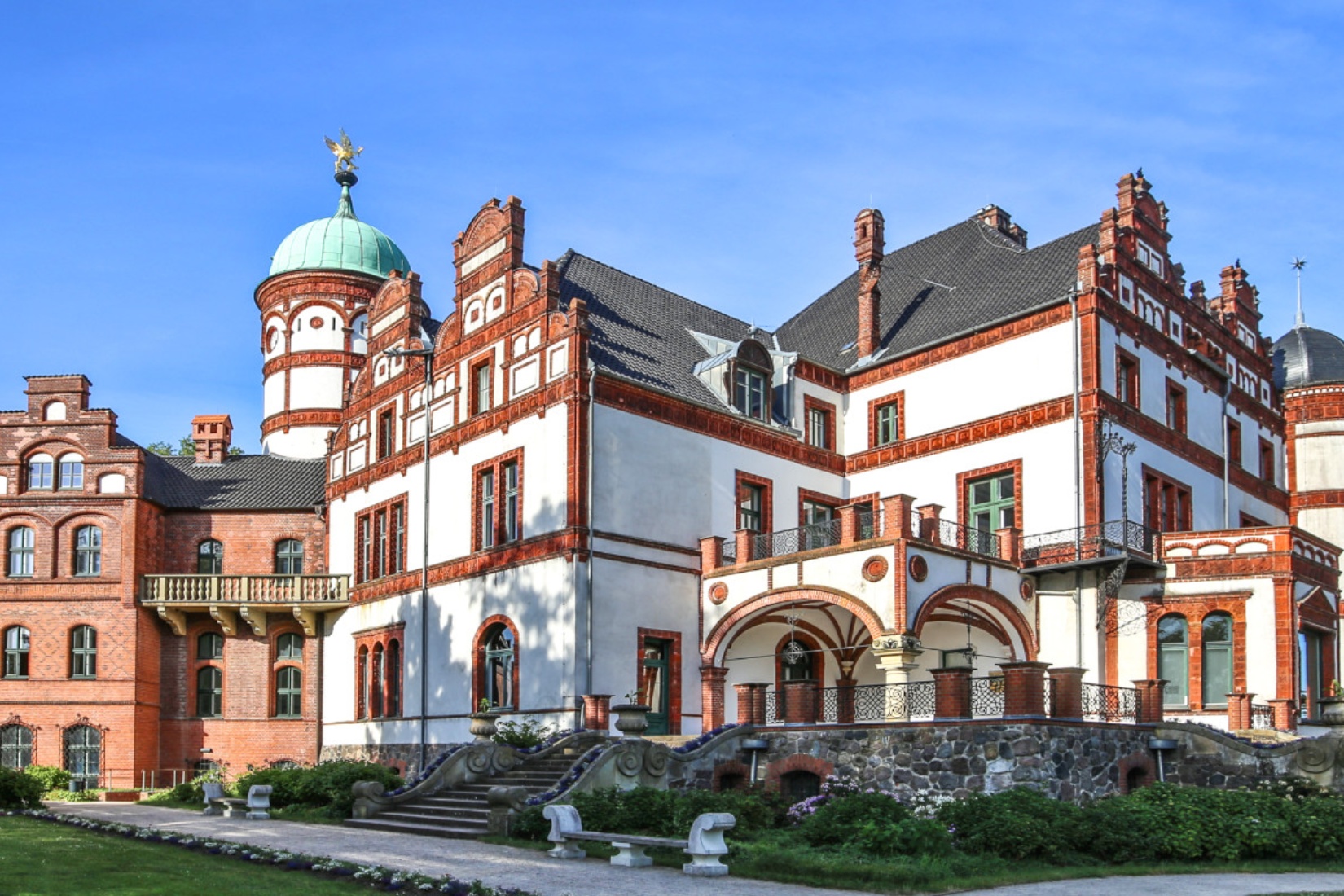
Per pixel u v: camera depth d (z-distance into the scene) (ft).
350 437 137.49
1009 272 119.75
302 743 138.72
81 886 50.47
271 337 171.53
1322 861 65.92
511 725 97.09
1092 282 105.09
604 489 101.81
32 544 141.38
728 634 104.37
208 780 119.85
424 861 61.77
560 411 102.83
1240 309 133.49
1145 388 110.83
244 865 59.21
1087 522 101.81
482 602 109.70
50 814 84.69
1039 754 73.92
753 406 116.16
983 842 62.28
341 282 169.48
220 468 155.94
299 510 147.43
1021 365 109.09
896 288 133.18
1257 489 130.41
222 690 142.31
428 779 84.89
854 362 125.18
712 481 110.52
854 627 110.11
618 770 77.82
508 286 111.96
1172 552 102.83
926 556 93.30
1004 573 101.14
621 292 122.62
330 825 82.74
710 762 83.76
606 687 99.04
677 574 105.91
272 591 138.10
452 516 116.26
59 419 142.92
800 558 98.37
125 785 134.62
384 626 125.49
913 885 53.62
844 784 80.33
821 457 120.78
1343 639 118.21
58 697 136.77
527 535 104.99
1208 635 101.04
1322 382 138.72
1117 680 101.81
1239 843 64.44
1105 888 54.44
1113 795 77.87
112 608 138.41
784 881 55.93
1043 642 103.30
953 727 77.00
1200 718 98.99
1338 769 79.20
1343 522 136.05
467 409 116.06
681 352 118.93
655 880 55.98
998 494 109.60
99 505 140.67
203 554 147.64
